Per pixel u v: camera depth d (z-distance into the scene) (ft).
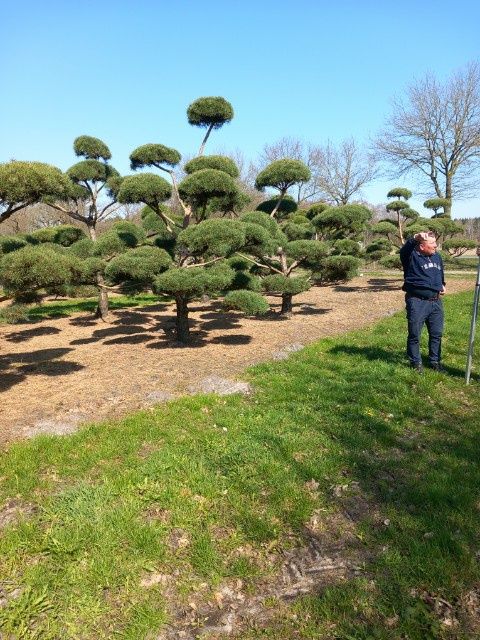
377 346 25.03
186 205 31.60
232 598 8.41
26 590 8.18
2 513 10.53
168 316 38.65
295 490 11.27
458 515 10.08
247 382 19.34
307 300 47.34
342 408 16.12
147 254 24.80
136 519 10.09
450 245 62.64
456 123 103.04
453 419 15.35
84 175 38.04
